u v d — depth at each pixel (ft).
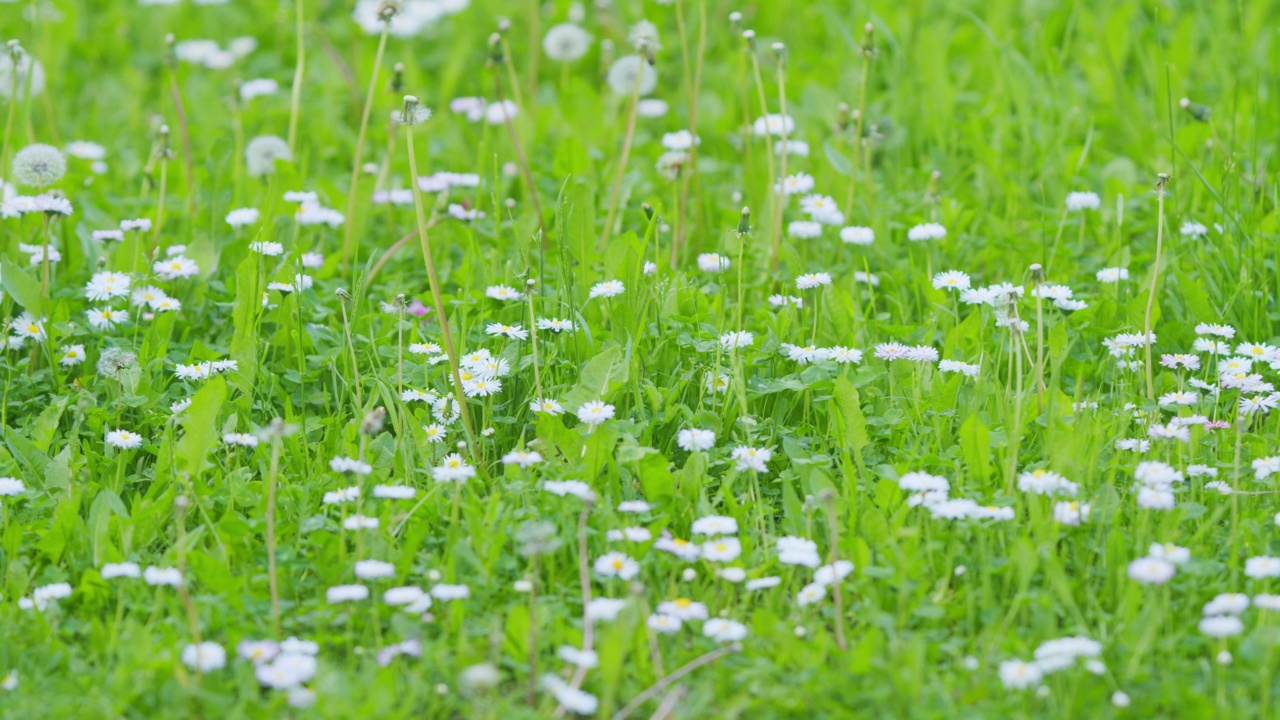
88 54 30.71
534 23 26.07
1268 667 11.23
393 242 21.48
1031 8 29.73
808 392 16.05
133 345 17.07
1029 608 12.67
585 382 15.43
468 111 25.35
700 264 19.27
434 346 16.48
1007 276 20.27
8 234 19.86
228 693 11.57
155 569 12.51
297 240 20.74
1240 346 16.72
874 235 20.74
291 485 14.32
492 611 12.74
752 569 13.29
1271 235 19.65
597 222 21.07
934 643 12.04
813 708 11.22
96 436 15.74
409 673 11.68
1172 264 18.69
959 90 27.27
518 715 11.06
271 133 26.27
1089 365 17.19
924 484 13.57
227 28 31.99
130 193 24.06
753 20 30.48
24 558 13.41
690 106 20.49
